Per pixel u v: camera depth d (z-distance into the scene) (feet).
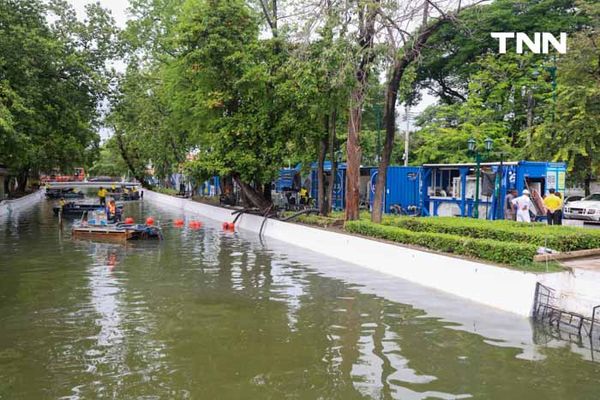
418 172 81.10
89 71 82.58
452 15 49.85
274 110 73.26
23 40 73.15
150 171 246.27
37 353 23.71
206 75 75.41
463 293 34.83
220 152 75.77
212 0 74.18
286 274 43.24
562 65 69.05
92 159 171.63
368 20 50.65
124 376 20.95
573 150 73.92
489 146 64.75
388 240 48.37
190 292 36.45
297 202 98.22
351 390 19.52
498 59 98.02
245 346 24.59
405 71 59.82
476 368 21.70
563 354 23.35
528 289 29.89
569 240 37.19
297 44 62.13
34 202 158.92
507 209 59.98
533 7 99.81
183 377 20.84
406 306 32.14
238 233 77.82
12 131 65.51
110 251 57.88
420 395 19.08
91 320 29.25
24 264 48.91
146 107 133.49
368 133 119.85
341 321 28.81
